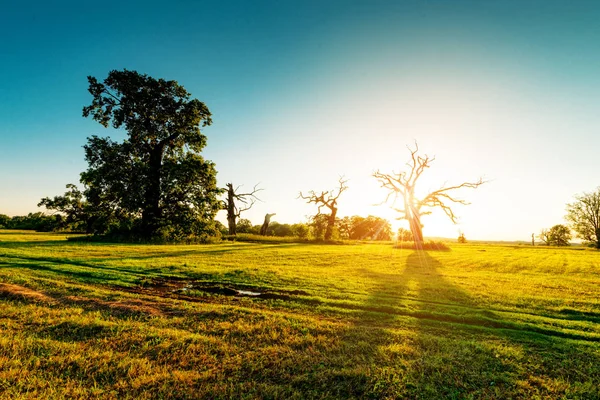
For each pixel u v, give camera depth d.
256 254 21.95
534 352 5.60
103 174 32.50
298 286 10.76
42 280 10.24
